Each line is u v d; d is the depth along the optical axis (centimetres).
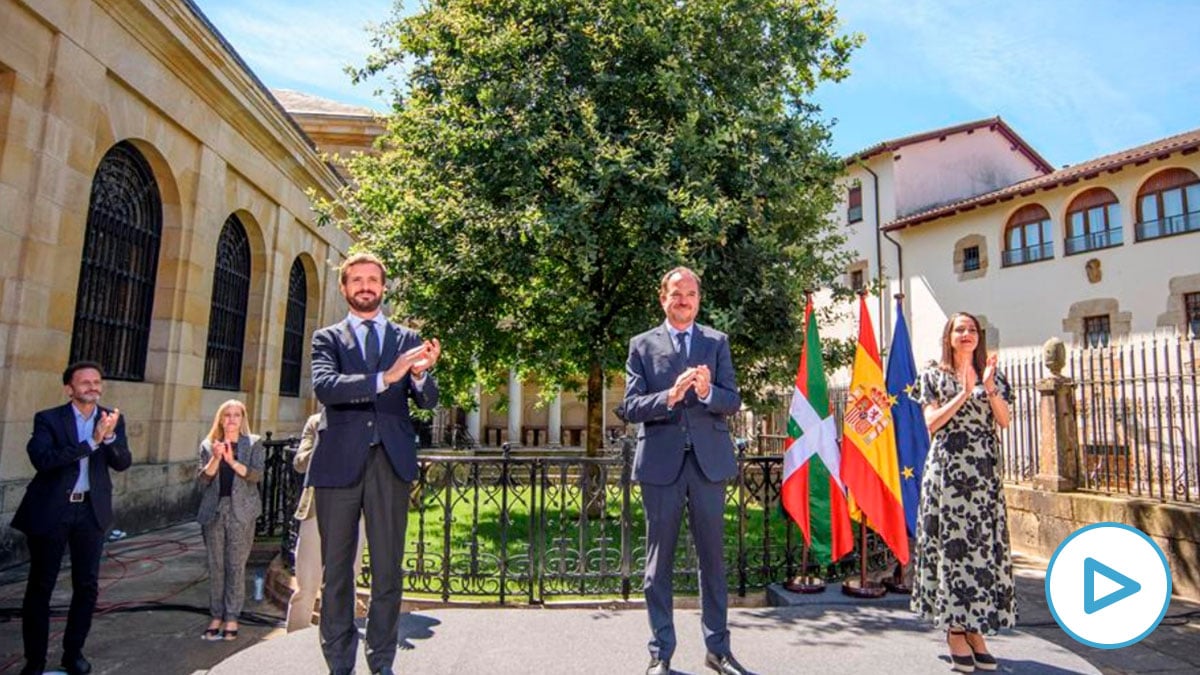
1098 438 833
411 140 920
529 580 568
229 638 542
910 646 414
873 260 2200
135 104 958
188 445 1103
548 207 788
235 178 1256
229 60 1102
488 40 833
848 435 550
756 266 830
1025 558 852
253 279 1391
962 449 390
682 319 375
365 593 563
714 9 879
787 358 895
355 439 320
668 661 348
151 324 1055
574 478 691
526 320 977
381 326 349
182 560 823
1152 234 1625
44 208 787
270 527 898
